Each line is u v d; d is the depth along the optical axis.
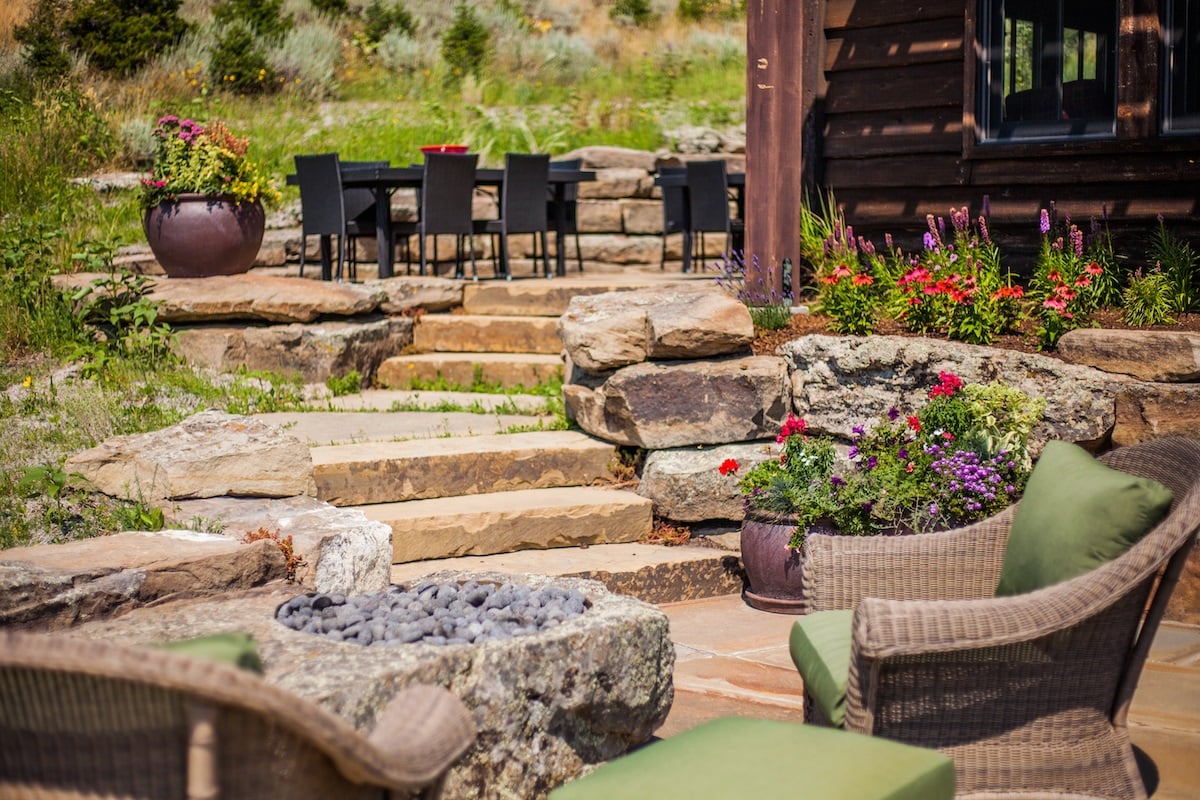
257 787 1.75
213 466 4.57
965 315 5.52
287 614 3.17
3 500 4.76
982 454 4.81
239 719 1.69
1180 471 2.92
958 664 2.65
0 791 1.76
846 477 4.90
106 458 4.65
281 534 4.03
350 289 7.82
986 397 4.88
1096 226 5.87
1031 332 5.45
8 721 1.70
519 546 5.24
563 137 13.03
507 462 5.65
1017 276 6.36
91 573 3.33
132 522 4.33
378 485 5.31
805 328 6.13
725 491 5.46
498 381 7.64
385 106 13.74
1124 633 2.74
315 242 9.72
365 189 9.67
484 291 8.45
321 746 1.69
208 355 7.30
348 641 2.89
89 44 13.51
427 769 1.83
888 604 2.59
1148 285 5.38
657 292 6.40
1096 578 2.58
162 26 14.23
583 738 3.00
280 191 10.47
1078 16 5.95
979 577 3.22
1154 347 4.87
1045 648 2.66
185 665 1.56
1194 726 3.54
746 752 2.32
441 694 2.03
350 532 4.11
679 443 5.62
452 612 3.16
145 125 11.47
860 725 2.63
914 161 6.75
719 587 5.29
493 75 16.06
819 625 3.08
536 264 10.77
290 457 4.74
